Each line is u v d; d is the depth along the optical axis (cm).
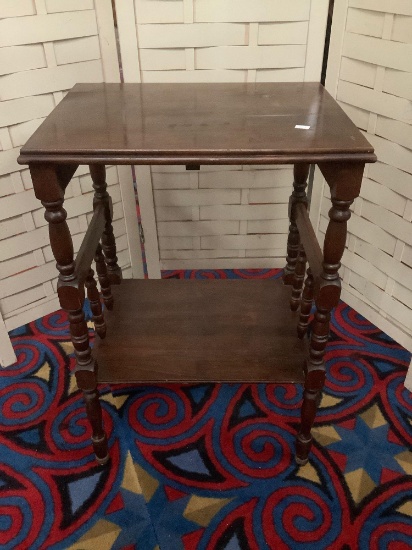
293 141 81
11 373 137
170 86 113
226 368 110
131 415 124
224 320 125
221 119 92
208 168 150
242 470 111
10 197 130
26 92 124
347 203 83
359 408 125
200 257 169
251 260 171
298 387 132
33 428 121
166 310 129
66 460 114
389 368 137
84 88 112
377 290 144
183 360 113
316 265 93
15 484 109
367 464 112
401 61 115
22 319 147
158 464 112
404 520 101
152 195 153
